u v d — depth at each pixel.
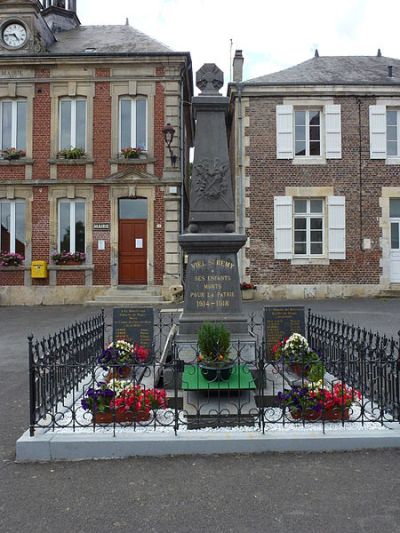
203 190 6.65
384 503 3.29
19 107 16.91
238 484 3.58
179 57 16.36
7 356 8.31
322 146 16.88
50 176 16.59
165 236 16.42
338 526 3.02
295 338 6.23
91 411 4.57
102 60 16.39
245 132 16.66
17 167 16.67
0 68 16.58
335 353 6.16
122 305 15.43
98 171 16.58
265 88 16.62
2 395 6.04
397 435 4.22
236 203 17.06
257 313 12.47
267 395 5.18
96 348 7.25
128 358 5.76
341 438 4.18
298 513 3.17
